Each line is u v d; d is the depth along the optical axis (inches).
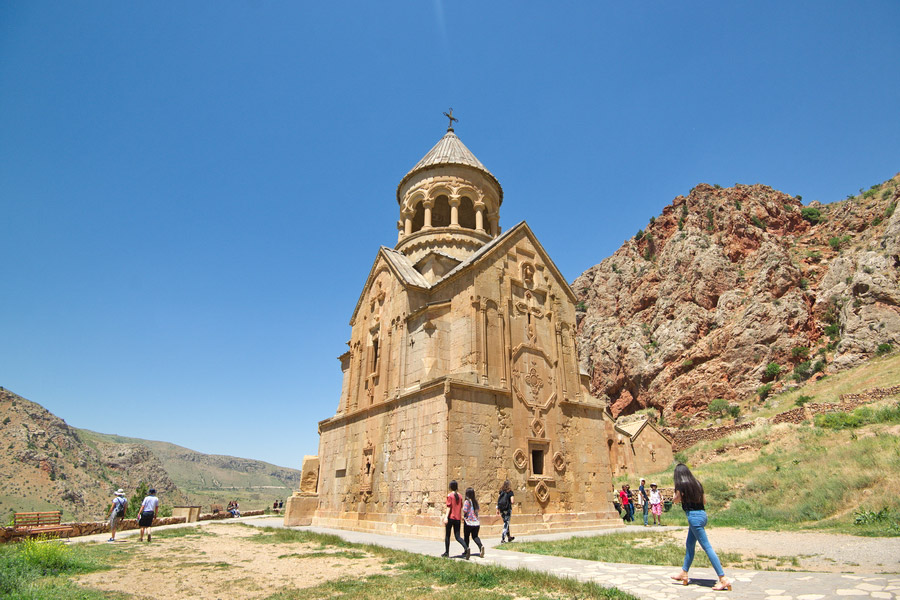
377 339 1103.6
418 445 811.4
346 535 802.2
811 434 1344.7
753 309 3127.5
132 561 552.4
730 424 2353.6
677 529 780.6
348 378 1239.5
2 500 4242.1
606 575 385.7
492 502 768.9
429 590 364.2
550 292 1025.5
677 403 3164.4
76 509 4672.7
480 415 803.4
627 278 4576.8
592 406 998.4
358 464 994.7
